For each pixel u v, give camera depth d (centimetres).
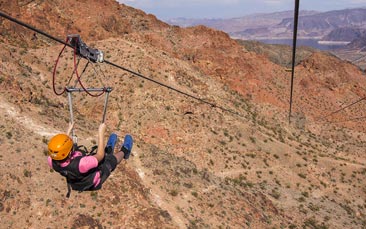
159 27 17088
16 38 11006
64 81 9806
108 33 14212
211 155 9169
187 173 7225
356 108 17050
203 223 5766
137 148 7312
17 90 6819
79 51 1076
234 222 6191
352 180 10512
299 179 9906
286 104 15288
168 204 5862
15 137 5469
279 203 8419
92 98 9325
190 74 12162
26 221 4416
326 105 16638
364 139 15412
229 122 10588
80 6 14588
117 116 9188
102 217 4750
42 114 6669
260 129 11312
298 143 11944
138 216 4928
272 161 10038
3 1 11550
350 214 9175
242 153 9756
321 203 9194
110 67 10338
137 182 5909
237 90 14388
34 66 9700
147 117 9362
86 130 7094
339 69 19225
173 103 9969
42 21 12694
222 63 14712
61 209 4653
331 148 13638
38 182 4875
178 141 9188
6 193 4538
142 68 10588
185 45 15350
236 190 7656
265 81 15800
